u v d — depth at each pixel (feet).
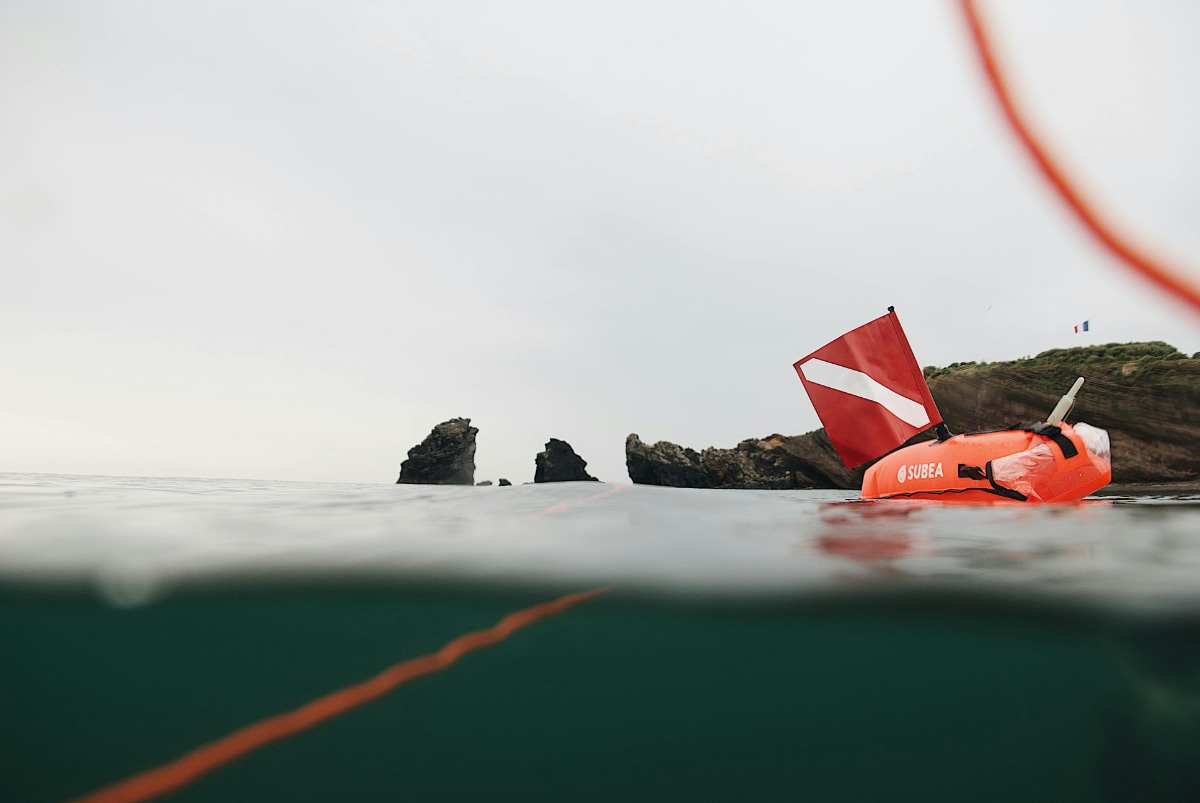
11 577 8.66
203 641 8.57
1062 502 20.22
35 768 6.18
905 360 26.27
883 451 27.14
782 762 7.84
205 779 6.66
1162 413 67.41
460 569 9.82
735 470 109.19
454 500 19.45
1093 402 72.02
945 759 8.17
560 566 10.06
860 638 8.97
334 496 21.43
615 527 13.75
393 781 7.34
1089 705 8.49
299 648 8.71
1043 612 8.70
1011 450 21.09
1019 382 78.13
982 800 7.50
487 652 8.50
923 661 8.96
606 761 7.72
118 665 8.36
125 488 24.38
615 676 8.73
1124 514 16.44
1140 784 7.85
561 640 8.76
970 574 9.56
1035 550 11.24
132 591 8.43
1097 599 8.63
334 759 7.23
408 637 8.70
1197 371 65.77
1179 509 17.89
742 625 9.00
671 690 8.77
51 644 8.51
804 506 19.86
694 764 7.97
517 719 8.20
